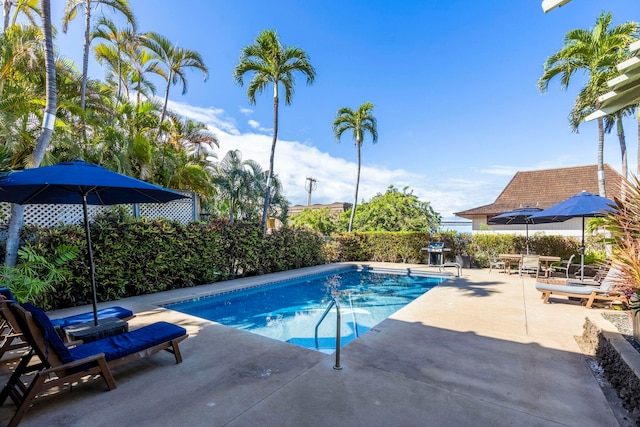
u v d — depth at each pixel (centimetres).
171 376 372
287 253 1316
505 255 1238
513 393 337
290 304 915
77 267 704
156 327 424
